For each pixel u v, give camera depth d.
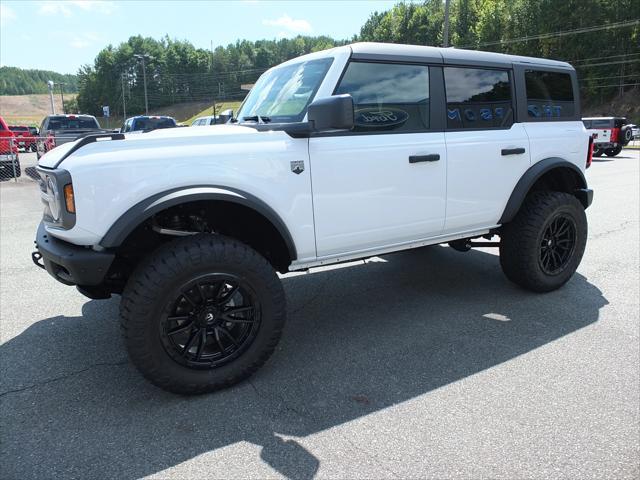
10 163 13.69
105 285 3.18
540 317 3.97
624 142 21.56
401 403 2.77
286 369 3.18
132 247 3.08
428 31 72.56
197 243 2.72
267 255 3.40
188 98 121.94
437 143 3.63
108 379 3.06
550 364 3.19
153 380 2.70
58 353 3.41
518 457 2.30
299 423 2.60
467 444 2.40
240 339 2.94
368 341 3.59
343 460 2.30
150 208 2.58
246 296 2.90
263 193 2.92
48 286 4.81
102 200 2.57
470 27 66.69
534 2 57.62
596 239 6.55
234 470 2.24
